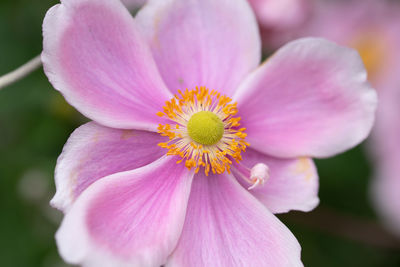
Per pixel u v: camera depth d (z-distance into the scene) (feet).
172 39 0.70
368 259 0.91
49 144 0.86
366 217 0.90
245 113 0.70
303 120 0.70
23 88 0.85
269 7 0.81
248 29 0.70
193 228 0.67
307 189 0.69
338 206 0.90
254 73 0.69
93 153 0.66
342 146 0.69
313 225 0.90
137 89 0.68
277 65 0.69
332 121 0.69
